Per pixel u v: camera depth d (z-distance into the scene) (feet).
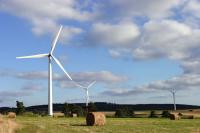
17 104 354.13
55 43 337.31
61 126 166.61
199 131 159.43
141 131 154.40
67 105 391.65
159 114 368.27
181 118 298.76
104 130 155.84
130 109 382.01
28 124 144.15
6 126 130.62
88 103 404.16
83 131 149.59
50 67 336.90
